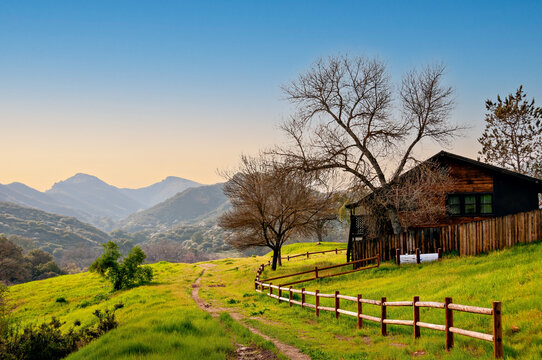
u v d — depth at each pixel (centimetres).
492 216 2814
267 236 3944
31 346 1391
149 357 933
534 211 2005
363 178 2920
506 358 762
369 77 2975
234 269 4494
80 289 3684
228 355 1036
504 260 1827
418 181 2792
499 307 788
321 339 1217
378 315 1418
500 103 4947
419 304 1039
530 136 4797
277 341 1221
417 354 916
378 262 2547
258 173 3778
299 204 3603
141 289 2812
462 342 928
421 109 2914
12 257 11231
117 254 3306
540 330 903
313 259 4488
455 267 2011
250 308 2002
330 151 2980
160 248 19950
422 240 2477
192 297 2555
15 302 3366
